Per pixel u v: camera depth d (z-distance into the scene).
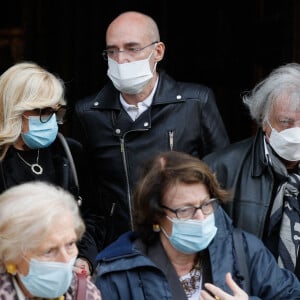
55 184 8.04
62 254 6.07
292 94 7.65
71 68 15.16
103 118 8.94
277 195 7.79
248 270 6.98
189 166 6.66
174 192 6.64
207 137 9.05
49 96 7.77
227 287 6.80
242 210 7.84
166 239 6.90
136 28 8.71
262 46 14.64
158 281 6.74
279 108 7.67
